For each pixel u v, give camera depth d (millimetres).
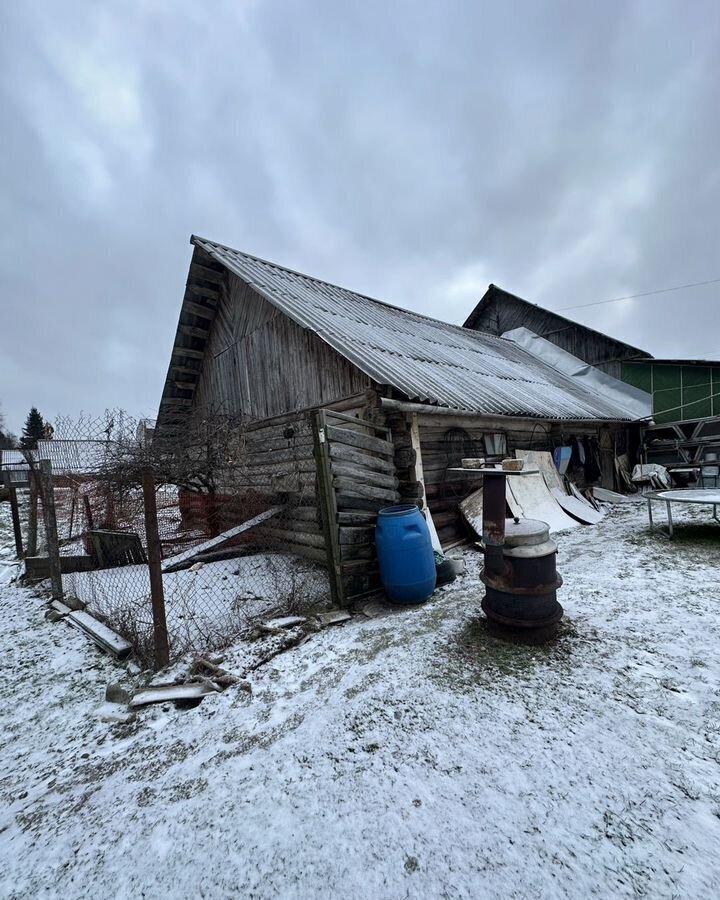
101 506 5730
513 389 7828
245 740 2145
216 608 4133
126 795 1864
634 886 1274
